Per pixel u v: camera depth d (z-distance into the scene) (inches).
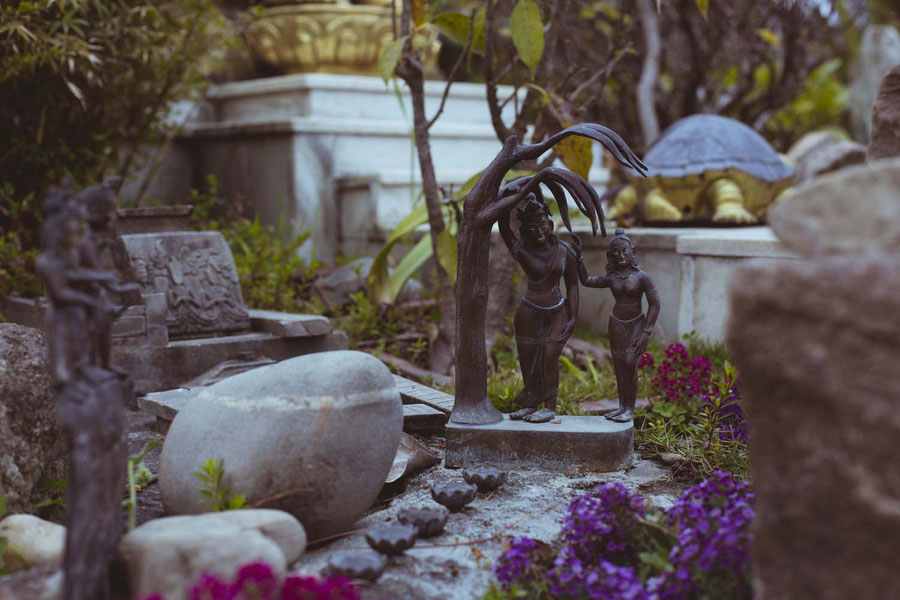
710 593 82.5
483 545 101.8
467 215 127.0
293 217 279.9
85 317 79.5
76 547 75.1
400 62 194.5
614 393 163.2
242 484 96.6
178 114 292.8
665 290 211.6
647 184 254.7
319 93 292.0
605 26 360.5
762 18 365.1
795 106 473.1
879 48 424.8
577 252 130.2
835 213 70.9
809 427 68.9
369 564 90.4
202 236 185.2
